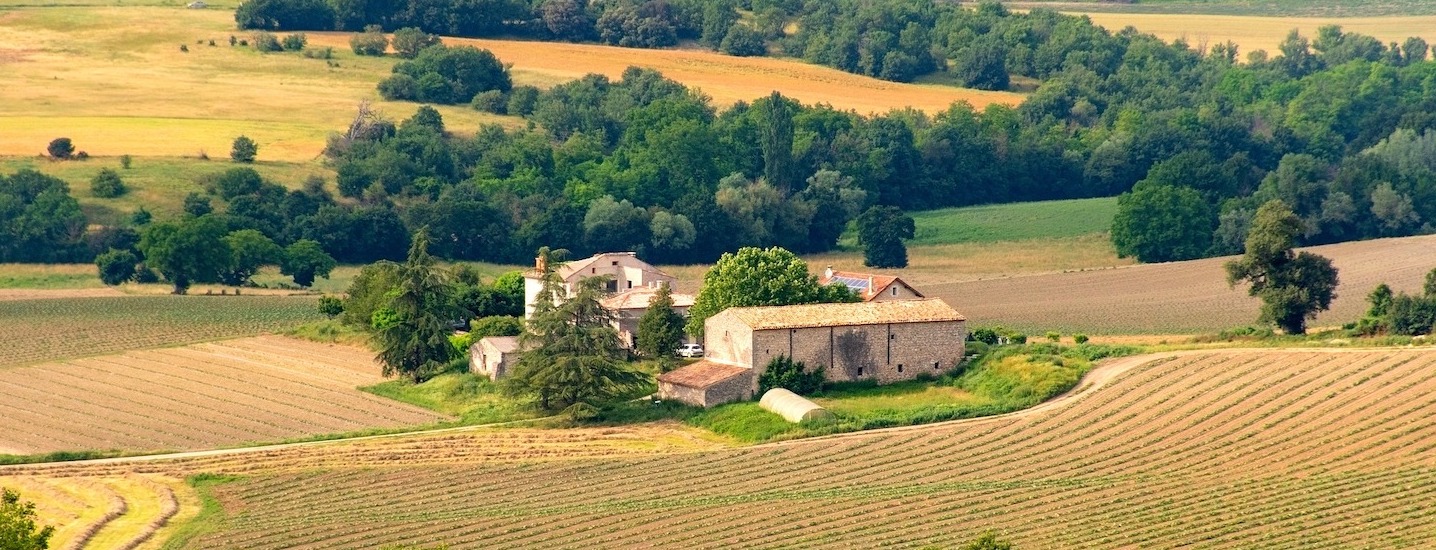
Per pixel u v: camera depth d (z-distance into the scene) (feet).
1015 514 554.87
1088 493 574.15
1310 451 606.14
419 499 602.44
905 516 556.92
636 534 548.72
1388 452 597.11
